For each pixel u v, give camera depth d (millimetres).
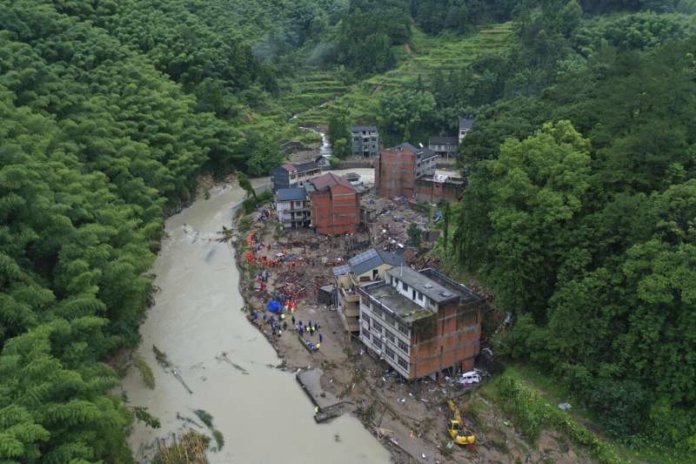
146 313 67188
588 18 149625
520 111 85188
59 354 43281
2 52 93188
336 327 62781
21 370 37219
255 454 45906
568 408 45156
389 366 54500
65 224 54250
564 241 49406
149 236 83188
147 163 93375
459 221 65750
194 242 90688
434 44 177375
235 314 67438
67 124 82812
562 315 46531
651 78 53812
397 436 46844
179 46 142250
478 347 52531
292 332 62344
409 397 50312
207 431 48469
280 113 153750
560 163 51531
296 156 135875
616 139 50906
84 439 37406
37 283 49562
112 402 42406
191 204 110438
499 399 48562
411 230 78312
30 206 53219
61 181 63500
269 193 107750
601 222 47031
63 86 96125
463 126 130125
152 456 45562
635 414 41625
